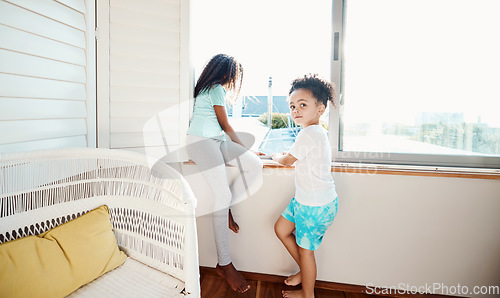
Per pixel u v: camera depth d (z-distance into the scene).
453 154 1.49
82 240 1.01
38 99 1.07
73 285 0.94
